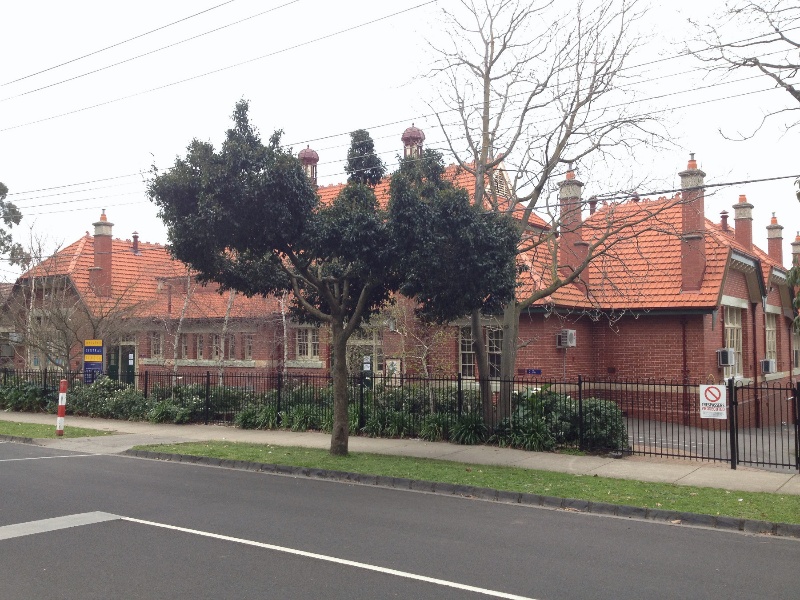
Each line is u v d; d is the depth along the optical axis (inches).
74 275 1213.7
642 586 255.1
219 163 489.4
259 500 406.9
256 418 756.0
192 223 490.0
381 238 487.5
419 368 824.9
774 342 1030.4
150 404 839.1
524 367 775.1
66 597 235.3
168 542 306.5
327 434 698.2
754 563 289.4
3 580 253.0
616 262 833.5
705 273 784.9
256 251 522.9
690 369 776.3
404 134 839.7
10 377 1049.5
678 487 436.1
